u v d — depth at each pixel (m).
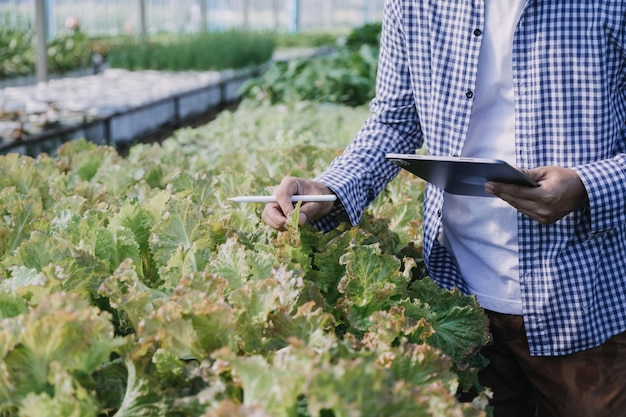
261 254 1.91
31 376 1.43
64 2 20.22
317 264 2.11
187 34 19.73
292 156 3.81
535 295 2.15
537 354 2.19
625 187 1.95
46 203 2.81
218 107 13.82
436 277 2.41
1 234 2.25
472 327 2.03
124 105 9.91
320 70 10.80
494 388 2.42
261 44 18.19
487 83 2.11
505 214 2.17
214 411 1.25
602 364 2.19
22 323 1.42
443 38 2.15
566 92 2.01
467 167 1.86
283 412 1.35
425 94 2.23
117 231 2.12
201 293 1.60
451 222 2.31
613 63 2.01
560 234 2.09
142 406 1.49
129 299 1.70
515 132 2.08
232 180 2.95
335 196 2.19
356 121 7.11
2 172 3.05
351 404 1.23
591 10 1.96
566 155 2.04
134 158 4.00
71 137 8.13
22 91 10.89
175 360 1.56
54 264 1.74
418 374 1.55
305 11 35.94
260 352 1.63
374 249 1.95
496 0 2.06
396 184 3.35
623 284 2.17
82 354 1.46
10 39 15.30
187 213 2.12
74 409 1.37
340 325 1.96
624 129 2.11
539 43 2.00
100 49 18.61
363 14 38.56
